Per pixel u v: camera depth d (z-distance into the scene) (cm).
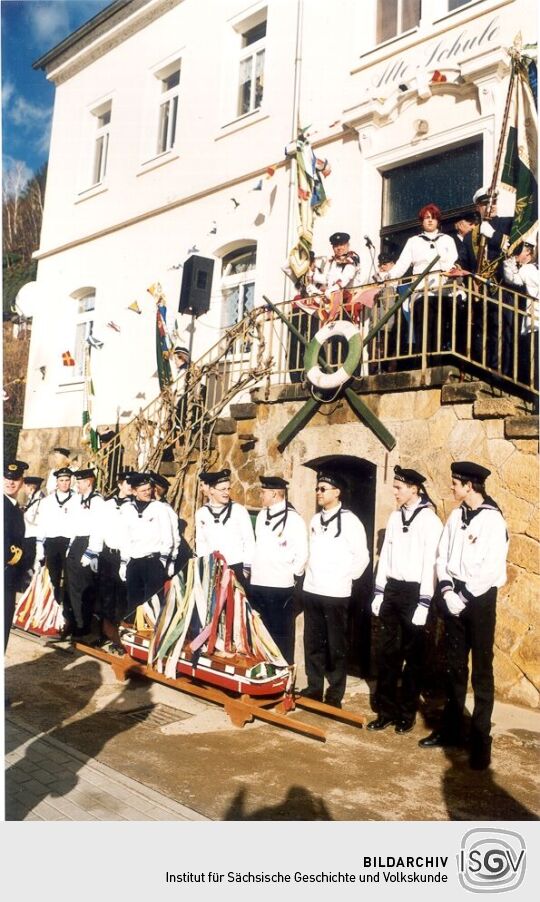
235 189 913
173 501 743
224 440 725
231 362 767
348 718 468
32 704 490
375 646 595
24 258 1397
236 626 500
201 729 452
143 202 1049
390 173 766
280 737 442
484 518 411
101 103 1161
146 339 1023
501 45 650
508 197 645
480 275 601
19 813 335
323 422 628
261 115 888
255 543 559
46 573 705
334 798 361
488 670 405
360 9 792
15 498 461
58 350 1172
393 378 568
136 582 597
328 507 512
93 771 382
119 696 512
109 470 884
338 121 793
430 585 441
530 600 488
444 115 702
